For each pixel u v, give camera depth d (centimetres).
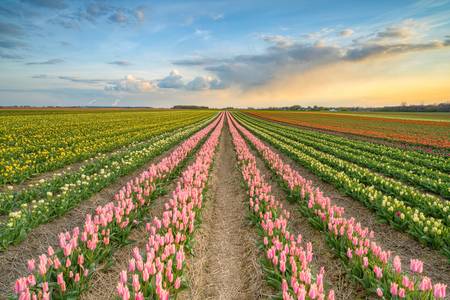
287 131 3791
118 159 1373
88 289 446
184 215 571
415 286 390
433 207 734
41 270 361
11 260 522
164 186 1009
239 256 605
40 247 577
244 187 1027
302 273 379
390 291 388
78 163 1395
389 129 4297
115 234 575
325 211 657
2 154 1359
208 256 606
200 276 523
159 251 473
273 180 1213
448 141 2680
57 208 700
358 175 1155
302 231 708
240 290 493
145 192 763
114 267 520
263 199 778
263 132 3506
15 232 564
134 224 657
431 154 2016
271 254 456
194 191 745
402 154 1845
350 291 464
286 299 339
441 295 329
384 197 736
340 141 2614
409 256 590
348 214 830
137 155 1441
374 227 731
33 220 624
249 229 717
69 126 3134
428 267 548
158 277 343
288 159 1770
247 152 1558
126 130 2825
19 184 1004
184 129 3516
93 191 880
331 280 503
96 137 2242
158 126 3681
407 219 671
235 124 5278
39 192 825
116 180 1091
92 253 457
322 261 562
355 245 503
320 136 3072
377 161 1603
